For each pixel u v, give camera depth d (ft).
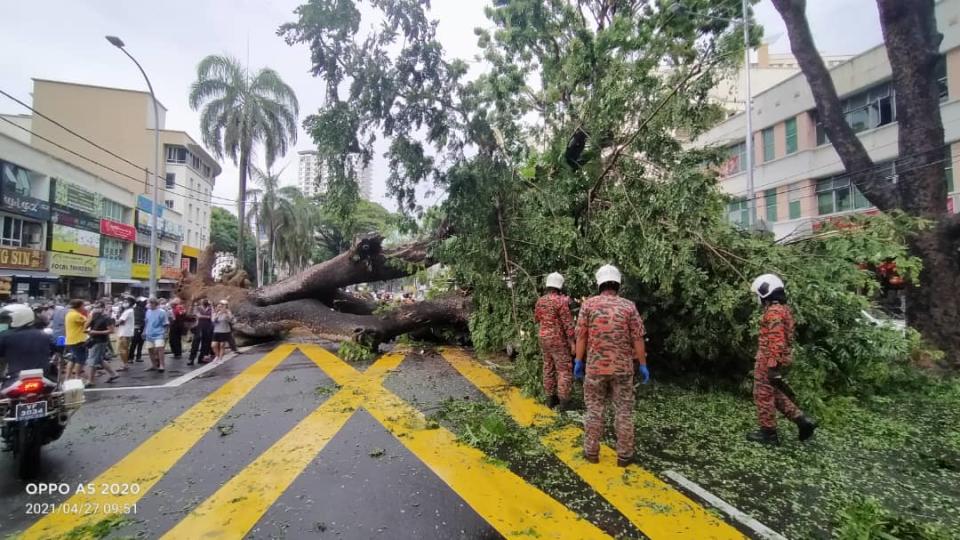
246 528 9.31
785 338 13.61
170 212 112.06
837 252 17.85
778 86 61.05
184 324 36.06
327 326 33.45
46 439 13.15
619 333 12.42
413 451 13.32
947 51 44.50
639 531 9.20
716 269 18.16
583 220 21.75
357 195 22.11
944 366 22.50
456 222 22.99
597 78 21.43
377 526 9.36
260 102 80.28
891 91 49.85
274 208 110.32
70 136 101.40
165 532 9.21
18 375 12.78
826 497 10.59
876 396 18.65
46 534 9.23
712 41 19.60
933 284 23.45
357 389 20.61
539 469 12.12
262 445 13.84
